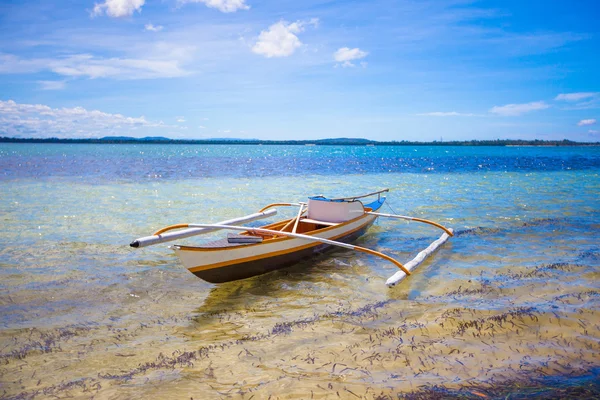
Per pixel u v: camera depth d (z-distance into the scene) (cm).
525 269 693
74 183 2173
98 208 1380
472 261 758
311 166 4141
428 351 409
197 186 2095
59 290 625
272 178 2641
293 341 444
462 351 407
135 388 357
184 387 356
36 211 1309
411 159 6103
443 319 487
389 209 1394
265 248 697
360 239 979
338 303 569
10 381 373
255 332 475
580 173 3105
